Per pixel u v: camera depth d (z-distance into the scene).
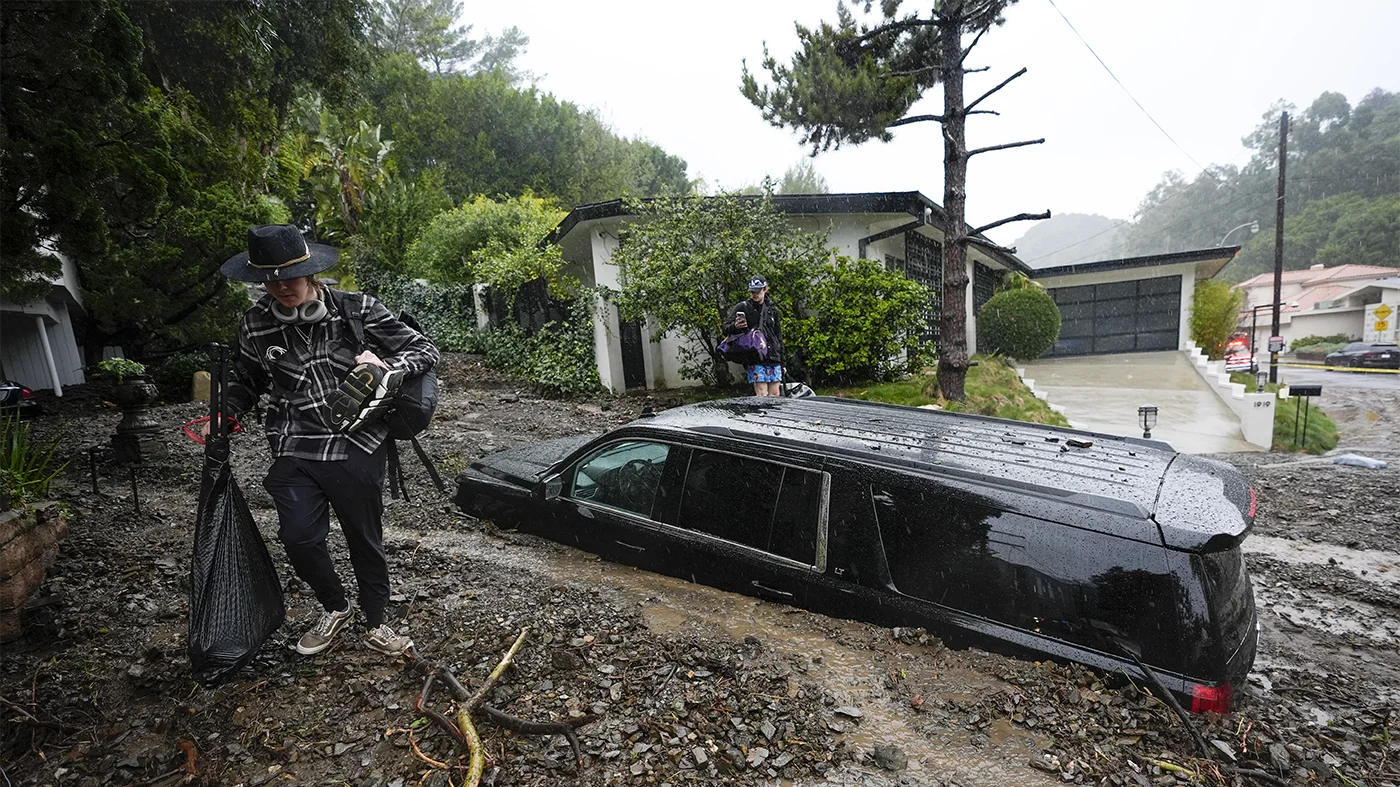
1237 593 2.68
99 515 5.15
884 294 10.88
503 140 34.09
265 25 9.91
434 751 2.45
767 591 3.47
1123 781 2.21
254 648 2.76
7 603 3.21
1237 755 2.36
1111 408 13.85
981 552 2.87
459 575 4.00
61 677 2.97
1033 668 2.73
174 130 9.60
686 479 3.78
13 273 5.53
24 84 4.96
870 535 3.14
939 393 10.77
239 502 2.83
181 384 11.39
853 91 10.63
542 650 3.09
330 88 11.77
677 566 3.81
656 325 12.72
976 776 2.25
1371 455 11.33
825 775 2.28
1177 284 21.56
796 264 10.73
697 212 10.76
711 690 2.75
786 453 3.45
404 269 22.62
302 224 26.27
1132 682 2.56
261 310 2.68
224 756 2.46
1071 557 2.68
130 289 10.34
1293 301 52.53
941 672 2.79
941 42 10.80
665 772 2.30
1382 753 2.55
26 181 4.85
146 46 9.31
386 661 3.03
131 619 3.53
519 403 11.15
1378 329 40.31
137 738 2.59
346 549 4.47
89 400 11.50
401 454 7.22
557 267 13.98
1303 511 6.75
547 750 2.42
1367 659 3.61
